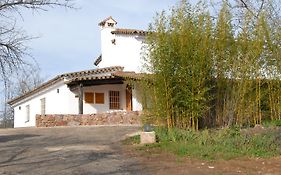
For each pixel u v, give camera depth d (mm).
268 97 15016
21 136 15719
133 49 25625
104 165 9586
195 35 13180
